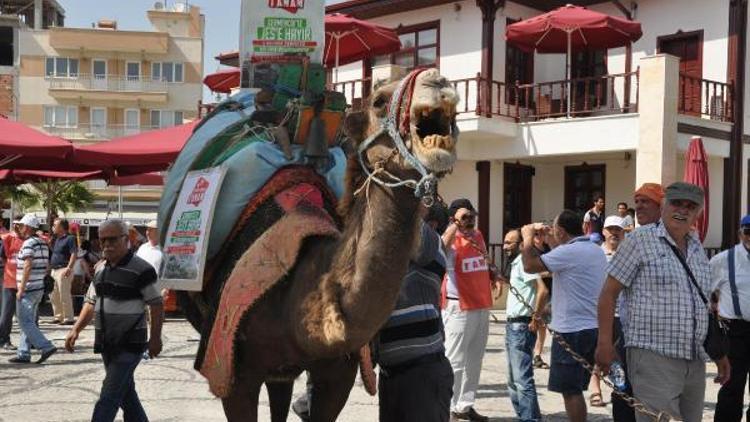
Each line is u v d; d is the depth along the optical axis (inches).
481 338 326.6
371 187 147.2
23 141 362.6
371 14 940.0
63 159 411.5
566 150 795.4
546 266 275.0
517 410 317.7
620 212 722.2
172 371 443.2
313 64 207.0
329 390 188.5
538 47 827.4
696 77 771.4
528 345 316.2
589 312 273.1
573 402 273.4
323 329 153.4
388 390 205.5
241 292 167.9
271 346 169.2
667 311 216.5
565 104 877.2
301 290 161.0
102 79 2154.3
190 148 225.9
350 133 152.6
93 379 420.2
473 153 850.1
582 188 885.8
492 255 845.8
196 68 2178.9
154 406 356.8
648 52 852.6
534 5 892.0
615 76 774.5
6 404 359.6
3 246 541.6
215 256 196.2
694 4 824.3
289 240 165.2
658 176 727.7
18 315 469.1
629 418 267.3
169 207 223.5
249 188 192.1
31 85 2155.5
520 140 822.5
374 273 144.9
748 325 299.6
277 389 219.1
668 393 217.2
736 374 299.0
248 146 198.5
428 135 139.3
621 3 866.1
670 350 215.8
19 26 2196.1
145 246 475.8
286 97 205.0
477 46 855.7
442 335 213.3
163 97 2144.4
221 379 168.9
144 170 456.1
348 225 154.9
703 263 223.1
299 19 214.7
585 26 733.9
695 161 610.2
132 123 2165.4
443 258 209.0
